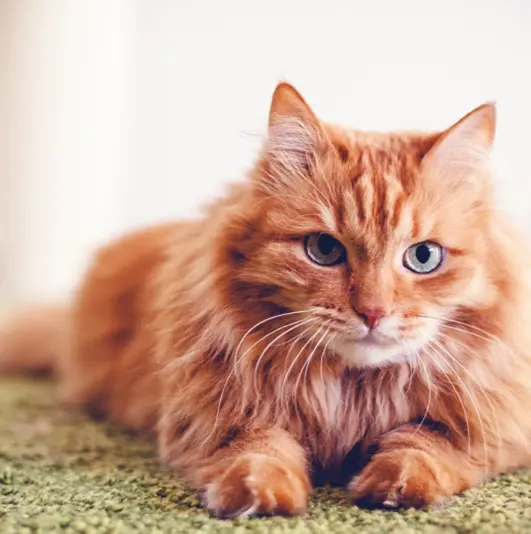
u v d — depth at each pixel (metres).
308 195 0.43
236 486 0.38
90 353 0.60
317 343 0.42
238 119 0.92
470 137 0.44
